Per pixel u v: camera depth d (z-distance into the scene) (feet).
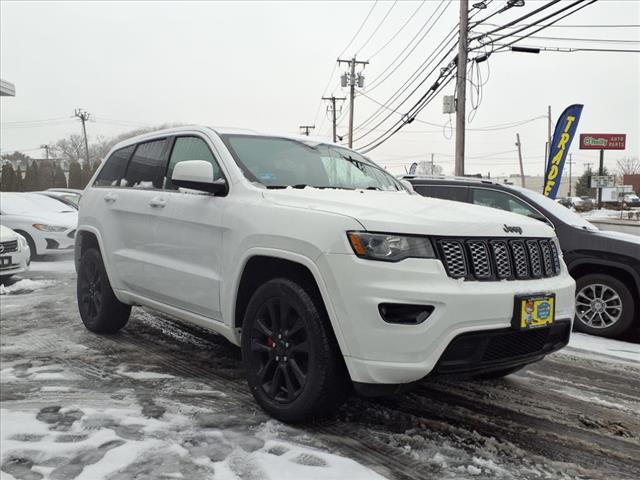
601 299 19.65
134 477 8.54
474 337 9.47
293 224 10.39
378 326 9.21
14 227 35.91
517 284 10.20
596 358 16.51
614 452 10.02
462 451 9.79
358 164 15.39
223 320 12.05
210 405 11.57
